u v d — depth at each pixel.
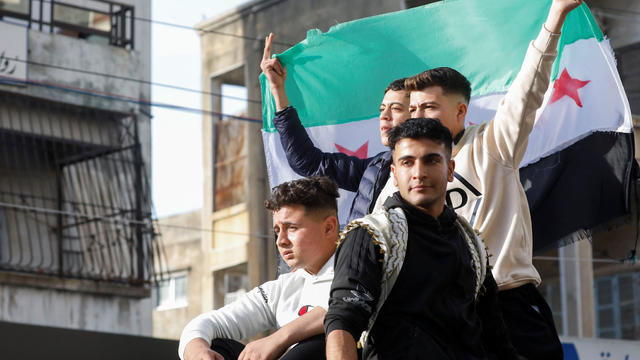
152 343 13.62
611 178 5.23
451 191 4.69
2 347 12.35
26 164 15.18
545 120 5.34
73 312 15.35
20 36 15.51
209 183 22.23
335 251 4.07
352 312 3.63
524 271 4.59
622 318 18.97
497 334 4.10
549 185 5.30
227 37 22.09
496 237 4.61
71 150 16.03
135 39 17.02
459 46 5.67
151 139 16.77
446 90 4.74
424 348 3.67
